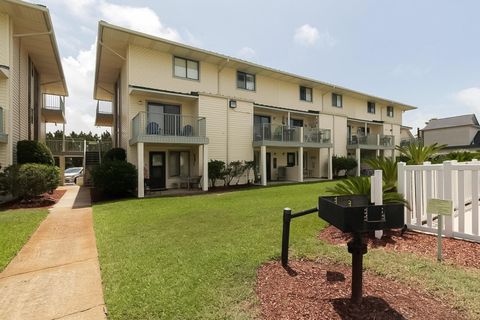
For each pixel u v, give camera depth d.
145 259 3.91
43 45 13.44
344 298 2.50
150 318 2.44
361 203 2.96
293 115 20.38
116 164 11.80
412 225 4.65
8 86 10.82
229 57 15.59
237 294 2.72
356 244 2.37
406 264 3.24
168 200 10.30
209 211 7.64
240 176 16.27
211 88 16.09
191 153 15.50
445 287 2.64
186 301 2.66
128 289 3.00
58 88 19.72
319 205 2.84
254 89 18.11
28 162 11.28
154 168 14.38
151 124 12.85
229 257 3.76
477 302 2.36
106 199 11.35
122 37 13.02
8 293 3.15
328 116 21.34
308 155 21.77
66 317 2.62
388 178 5.43
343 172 22.14
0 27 10.66
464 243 3.89
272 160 19.34
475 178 3.96
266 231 5.17
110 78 18.17
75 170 23.77
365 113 25.86
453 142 33.16
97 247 4.74
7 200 10.55
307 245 4.14
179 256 3.95
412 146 7.59
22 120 13.13
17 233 5.67
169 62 14.73
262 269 3.32
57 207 9.41
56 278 3.53
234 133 16.00
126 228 5.92
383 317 2.17
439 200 3.34
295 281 2.93
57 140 19.70
